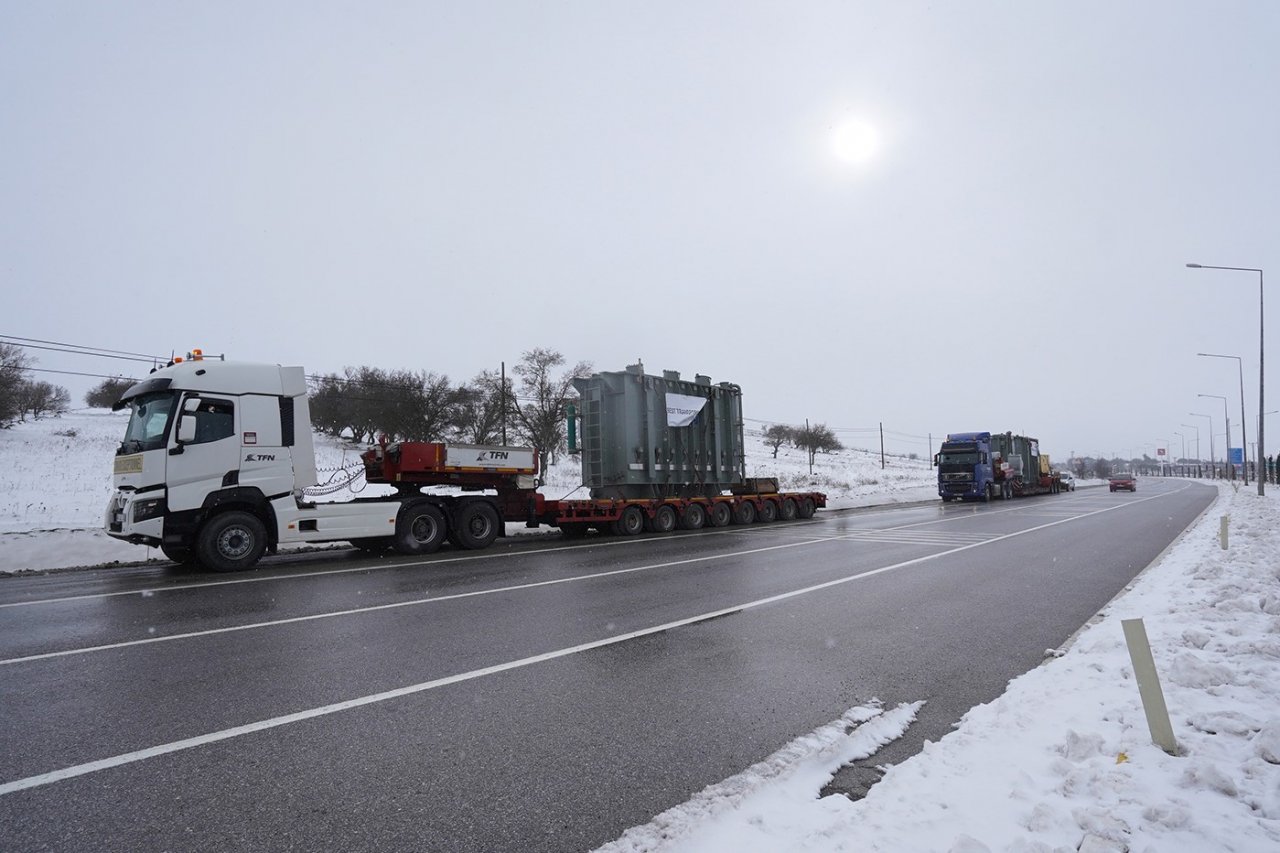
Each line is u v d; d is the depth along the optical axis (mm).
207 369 11234
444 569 11484
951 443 35844
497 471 15070
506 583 10008
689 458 20531
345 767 3936
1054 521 22016
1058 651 6363
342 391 47344
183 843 3145
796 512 23859
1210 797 3275
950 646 6609
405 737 4363
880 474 69062
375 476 13977
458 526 14281
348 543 15641
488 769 3930
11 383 47375
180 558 12805
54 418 58812
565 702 5012
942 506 32000
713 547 14844
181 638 6754
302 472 12078
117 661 5969
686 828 3201
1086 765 3646
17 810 3428
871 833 3084
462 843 3172
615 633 7023
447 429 49000
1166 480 95500
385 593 9180
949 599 8883
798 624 7461
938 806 3330
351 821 3352
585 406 19844
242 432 11406
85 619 7629
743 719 4715
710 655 6254
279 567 11805
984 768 3758
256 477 11500
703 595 9078
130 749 4152
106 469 33781
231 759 4027
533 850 3121
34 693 5141
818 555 13320
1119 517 23609
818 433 92312
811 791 3662
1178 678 4934
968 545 15102
